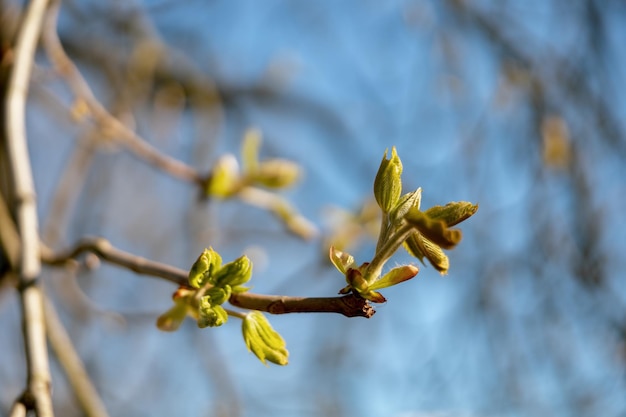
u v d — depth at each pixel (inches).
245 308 21.5
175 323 22.5
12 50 32.1
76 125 47.7
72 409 65.3
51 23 38.4
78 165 48.8
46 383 23.3
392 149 20.6
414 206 20.5
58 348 35.6
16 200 27.1
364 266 20.7
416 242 20.4
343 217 41.9
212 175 37.1
